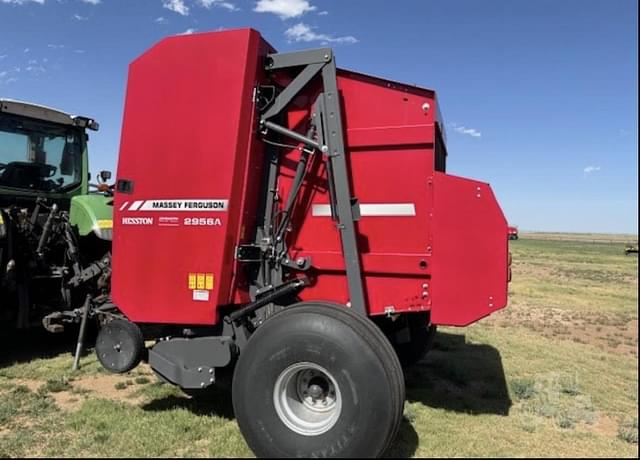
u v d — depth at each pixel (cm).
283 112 446
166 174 432
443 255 400
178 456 388
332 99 418
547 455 402
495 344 782
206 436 421
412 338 580
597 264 3216
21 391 529
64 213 675
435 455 395
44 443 409
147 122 439
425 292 414
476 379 598
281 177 450
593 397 546
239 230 426
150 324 488
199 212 423
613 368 666
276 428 364
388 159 421
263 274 446
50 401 502
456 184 401
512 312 1159
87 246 709
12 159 697
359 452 345
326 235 440
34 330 805
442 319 400
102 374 589
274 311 446
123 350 483
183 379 431
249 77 420
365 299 428
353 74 426
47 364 627
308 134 433
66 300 671
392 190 420
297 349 359
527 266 2952
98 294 673
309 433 359
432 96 412
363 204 426
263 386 368
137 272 440
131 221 443
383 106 421
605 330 974
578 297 1478
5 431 432
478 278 398
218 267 418
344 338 350
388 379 348
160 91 437
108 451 393
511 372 629
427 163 411
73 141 773
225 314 443
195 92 427
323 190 440
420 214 413
